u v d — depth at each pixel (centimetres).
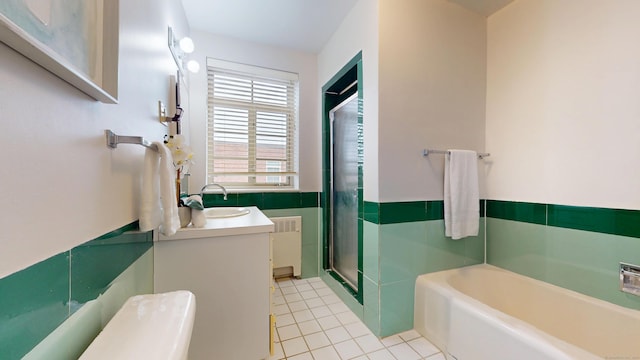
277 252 254
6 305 42
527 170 175
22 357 45
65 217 58
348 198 227
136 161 101
